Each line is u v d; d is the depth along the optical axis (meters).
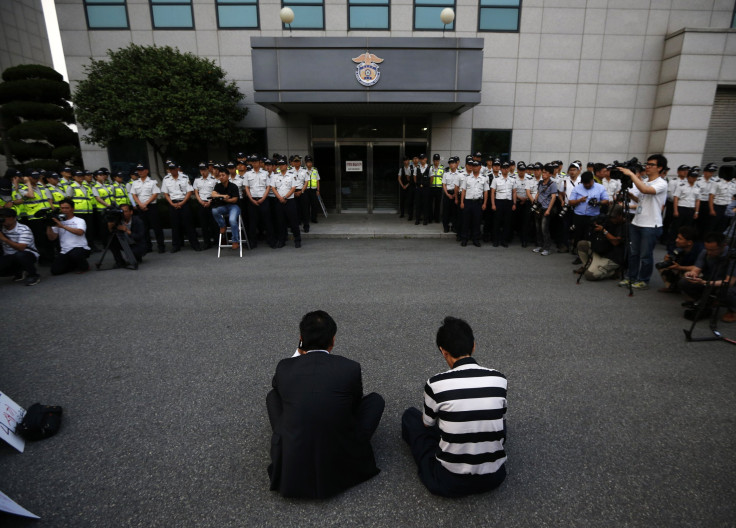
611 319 4.97
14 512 2.16
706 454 2.71
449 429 2.18
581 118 13.09
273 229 9.64
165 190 8.56
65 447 2.80
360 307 5.38
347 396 2.31
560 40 12.60
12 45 25.80
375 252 8.73
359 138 13.66
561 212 8.44
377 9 12.41
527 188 9.38
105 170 9.56
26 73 15.78
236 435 2.92
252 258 8.20
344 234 10.44
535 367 3.82
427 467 2.39
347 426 2.32
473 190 9.02
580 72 12.80
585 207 7.72
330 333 2.51
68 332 4.63
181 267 7.51
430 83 10.69
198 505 2.33
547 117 13.07
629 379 3.62
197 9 12.34
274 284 6.39
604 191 7.62
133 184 8.52
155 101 9.86
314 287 6.23
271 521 2.22
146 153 13.05
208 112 10.38
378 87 10.71
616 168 6.07
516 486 2.46
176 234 8.80
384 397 3.35
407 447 2.82
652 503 2.32
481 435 2.16
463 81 10.68
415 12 12.42
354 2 12.35
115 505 2.33
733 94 12.38
